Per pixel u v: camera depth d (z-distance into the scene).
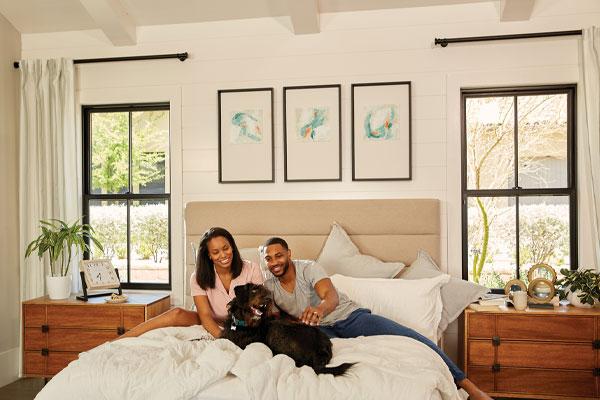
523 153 3.75
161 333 2.69
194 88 3.99
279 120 3.91
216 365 2.13
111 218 4.21
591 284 3.19
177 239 3.99
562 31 3.52
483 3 3.67
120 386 2.07
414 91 3.75
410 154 3.73
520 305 3.21
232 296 2.96
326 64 3.84
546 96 3.72
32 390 3.70
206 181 3.98
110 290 4.05
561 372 3.16
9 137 4.04
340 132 3.81
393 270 3.45
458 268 3.70
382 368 2.15
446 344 3.68
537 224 3.73
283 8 3.79
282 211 3.79
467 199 3.81
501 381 3.21
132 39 3.99
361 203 3.73
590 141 3.44
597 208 3.41
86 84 4.11
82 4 3.72
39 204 4.01
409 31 3.76
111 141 4.21
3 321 3.93
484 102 3.79
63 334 3.61
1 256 3.93
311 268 2.89
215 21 3.97
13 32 4.08
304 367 2.15
